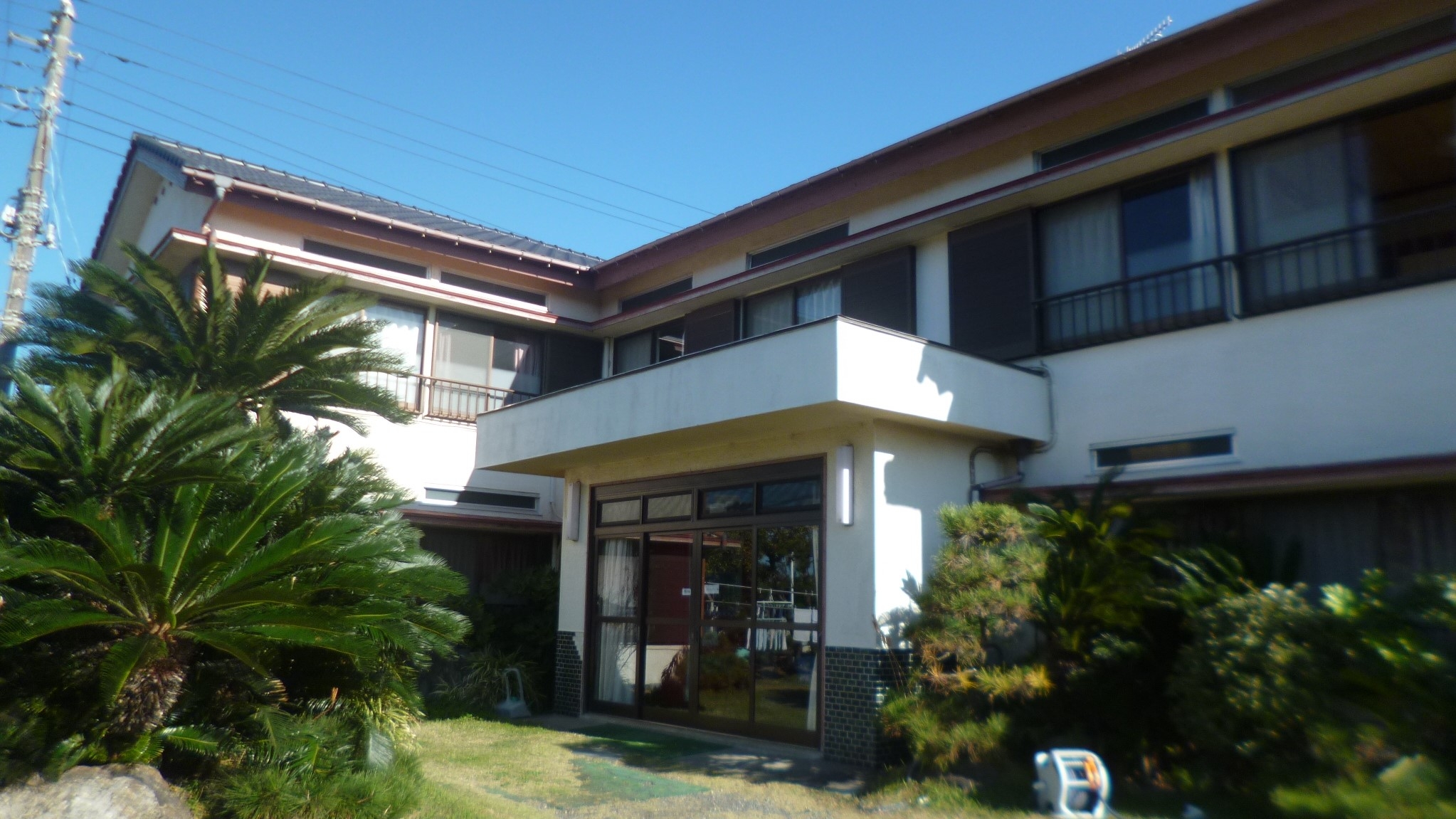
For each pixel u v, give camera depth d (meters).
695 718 11.54
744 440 11.17
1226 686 6.87
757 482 11.06
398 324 15.83
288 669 8.26
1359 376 8.83
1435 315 8.48
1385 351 8.71
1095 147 11.54
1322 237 9.15
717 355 10.23
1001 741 8.04
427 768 9.44
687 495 12.05
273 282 14.59
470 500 15.98
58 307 9.97
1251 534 9.07
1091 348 10.66
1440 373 8.38
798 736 10.22
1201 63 10.40
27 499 7.66
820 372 9.11
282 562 7.19
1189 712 7.29
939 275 12.07
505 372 16.81
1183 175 10.24
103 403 7.30
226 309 10.55
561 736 11.28
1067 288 10.97
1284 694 6.48
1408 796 5.81
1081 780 7.07
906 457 10.01
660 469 12.38
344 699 8.20
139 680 6.95
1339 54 9.88
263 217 15.09
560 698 13.37
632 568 12.78
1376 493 8.40
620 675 12.75
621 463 13.02
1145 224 10.48
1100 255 10.75
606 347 17.70
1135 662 8.31
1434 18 9.27
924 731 8.33
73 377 8.42
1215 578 8.04
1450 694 5.95
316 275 14.75
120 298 10.24
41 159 17.91
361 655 6.99
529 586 14.80
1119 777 7.75
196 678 7.72
